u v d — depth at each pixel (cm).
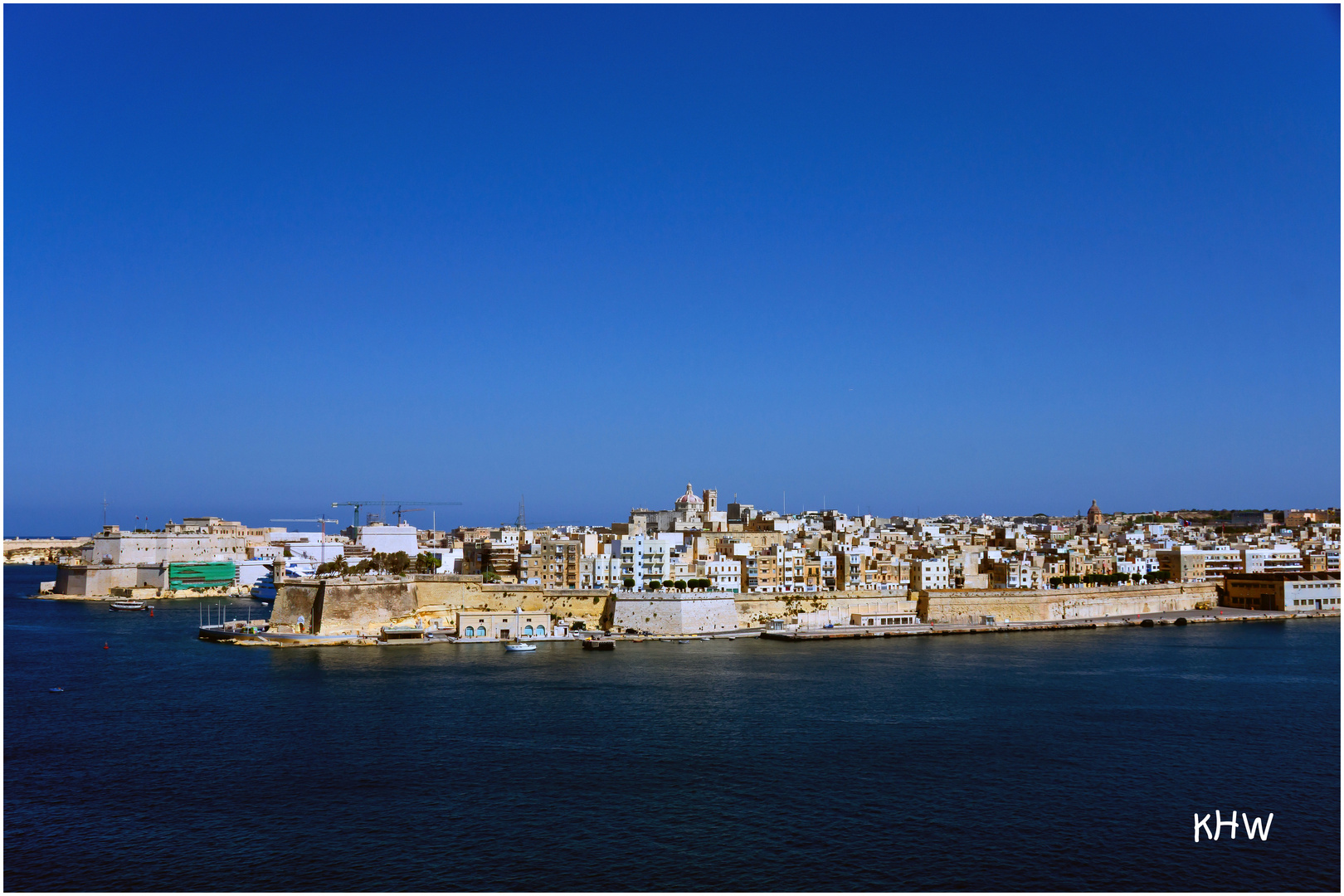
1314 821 12200
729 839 11512
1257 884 10550
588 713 17288
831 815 12256
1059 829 11894
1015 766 14212
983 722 16762
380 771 13850
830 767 14112
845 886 10375
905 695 19000
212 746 15088
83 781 13462
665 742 15350
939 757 14625
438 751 14812
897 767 14125
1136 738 15788
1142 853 11250
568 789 13112
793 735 15800
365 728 16162
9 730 16012
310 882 10425
